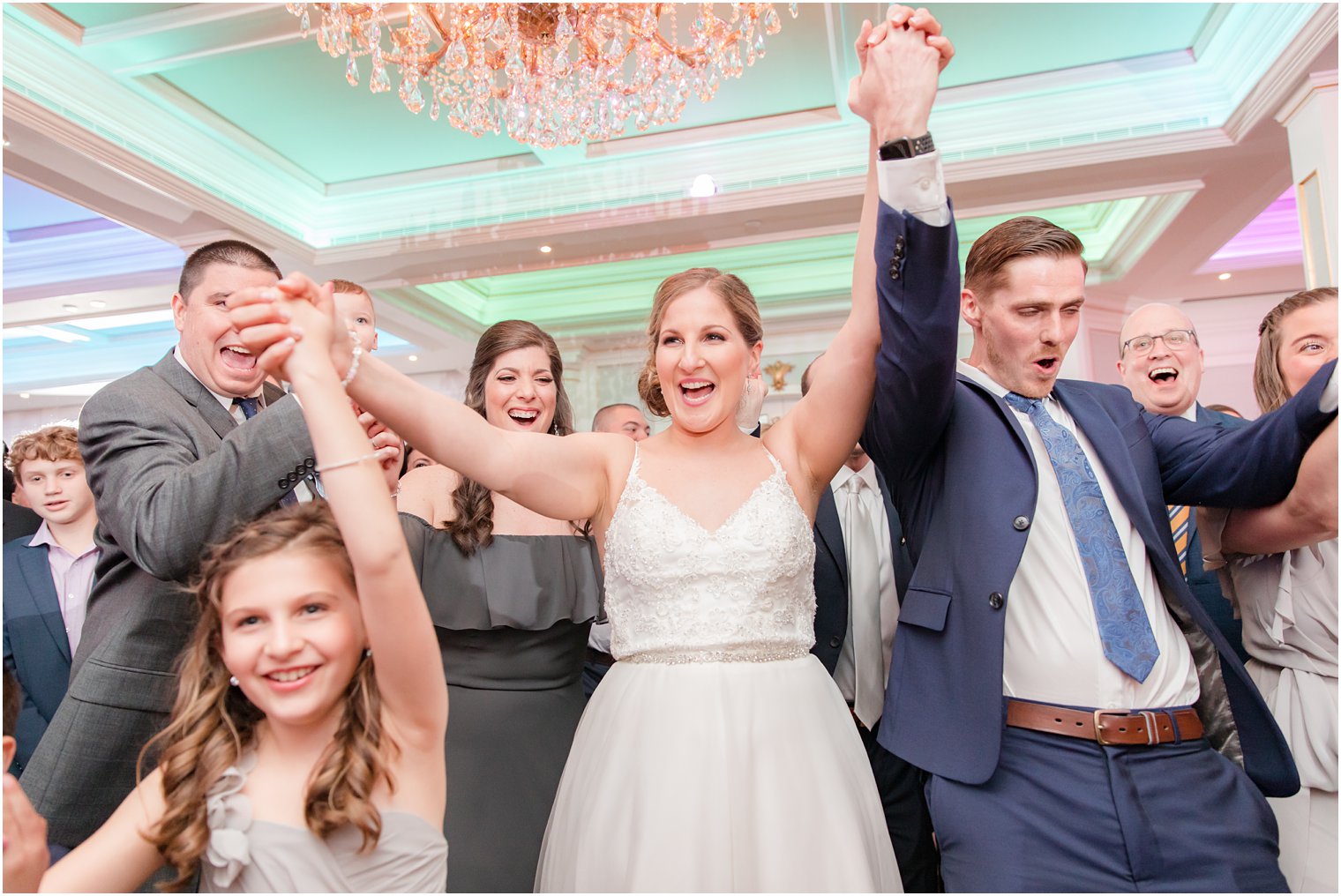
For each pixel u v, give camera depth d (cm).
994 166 625
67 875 124
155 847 130
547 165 719
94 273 800
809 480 190
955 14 548
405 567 123
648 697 167
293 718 127
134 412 187
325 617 129
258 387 211
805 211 688
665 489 180
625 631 175
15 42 510
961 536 173
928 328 160
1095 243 857
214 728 134
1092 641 163
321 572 129
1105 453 176
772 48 575
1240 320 940
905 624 179
